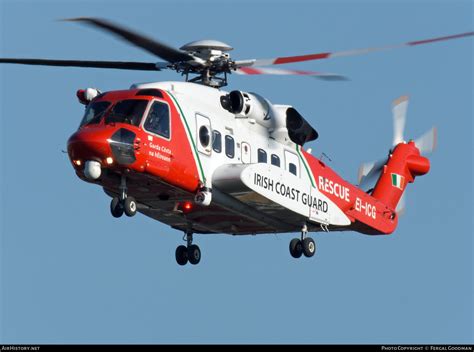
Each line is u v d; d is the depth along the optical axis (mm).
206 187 101312
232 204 105125
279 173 106000
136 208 105438
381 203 123062
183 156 99375
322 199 111875
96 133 95062
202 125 101438
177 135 99125
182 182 99812
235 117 105250
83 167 96125
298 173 110500
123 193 97500
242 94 104875
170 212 107000
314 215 110688
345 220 114500
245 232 113750
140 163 96375
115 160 95312
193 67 104500
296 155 110750
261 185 103500
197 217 108875
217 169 102375
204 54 103750
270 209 107500
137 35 96125
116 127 95812
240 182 101562
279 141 109062
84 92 101000
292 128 109875
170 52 101312
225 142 103438
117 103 97812
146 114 97375
